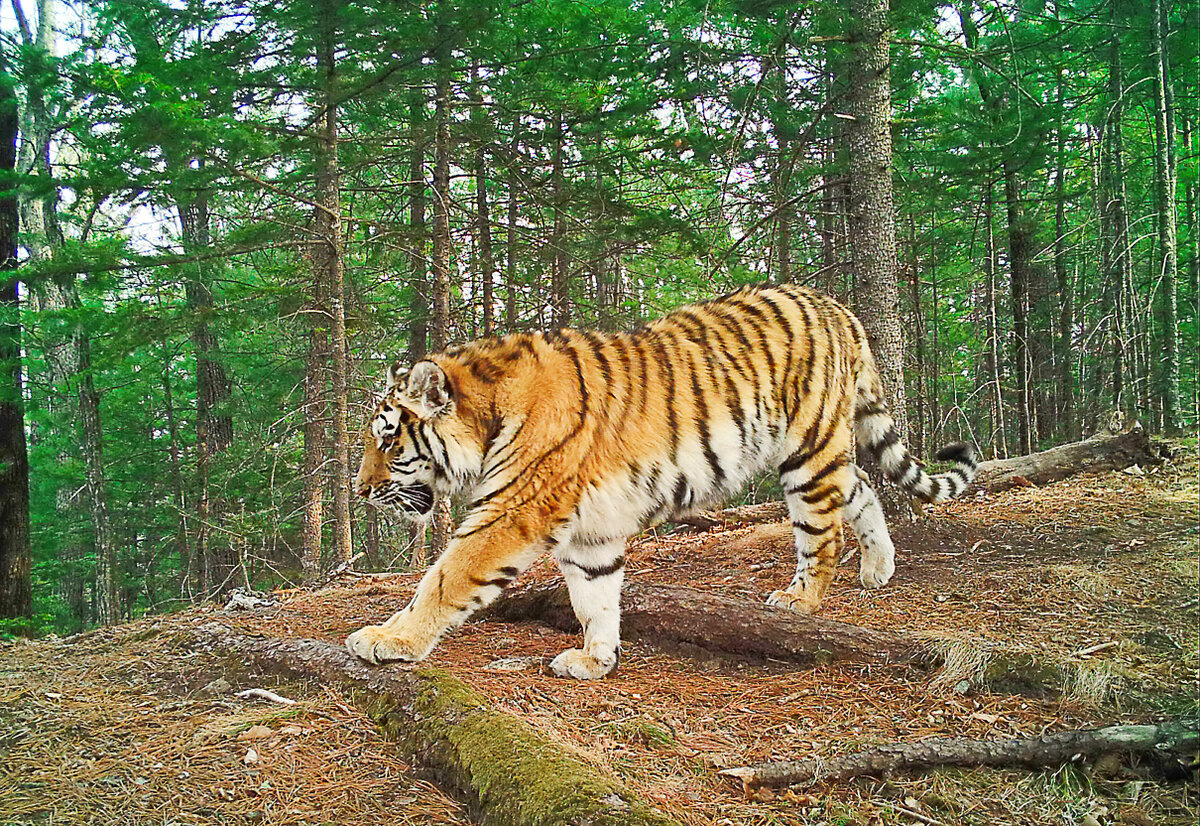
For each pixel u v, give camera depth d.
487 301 12.75
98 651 5.23
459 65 9.73
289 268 12.16
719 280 11.38
